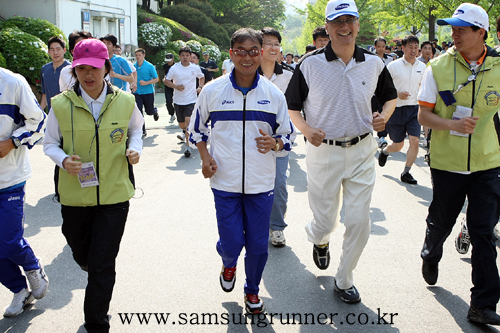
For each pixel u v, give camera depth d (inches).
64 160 118.6
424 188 275.3
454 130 134.0
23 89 135.6
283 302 146.5
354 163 143.1
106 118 123.8
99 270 122.5
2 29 577.3
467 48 135.6
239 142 130.8
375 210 234.4
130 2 938.7
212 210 232.2
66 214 126.9
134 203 243.3
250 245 135.8
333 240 196.4
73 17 740.7
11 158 135.6
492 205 133.8
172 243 191.3
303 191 267.7
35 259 143.9
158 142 420.5
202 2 1573.6
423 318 136.6
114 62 359.6
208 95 131.7
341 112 140.9
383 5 1010.7
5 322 136.1
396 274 164.1
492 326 132.0
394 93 144.2
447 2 751.1
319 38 242.5
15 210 136.9
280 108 133.6
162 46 1060.5
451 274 163.9
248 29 126.4
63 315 139.6
